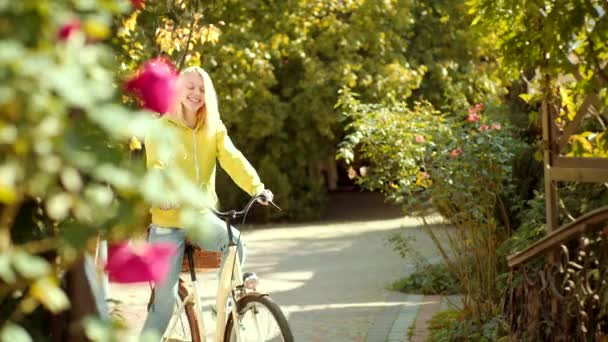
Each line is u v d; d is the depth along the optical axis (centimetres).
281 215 2659
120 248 278
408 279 1309
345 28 2628
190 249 726
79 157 228
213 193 721
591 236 648
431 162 1098
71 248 249
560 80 755
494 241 997
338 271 1558
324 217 2750
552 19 637
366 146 1191
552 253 690
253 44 2522
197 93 706
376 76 2638
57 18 229
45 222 323
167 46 1079
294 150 2745
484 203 1000
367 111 1227
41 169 232
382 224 2441
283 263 1708
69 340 329
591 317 629
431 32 2803
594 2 648
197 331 741
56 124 223
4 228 244
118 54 427
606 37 632
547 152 756
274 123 2628
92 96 229
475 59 2805
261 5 2577
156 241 706
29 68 212
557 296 640
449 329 926
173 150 242
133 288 1263
